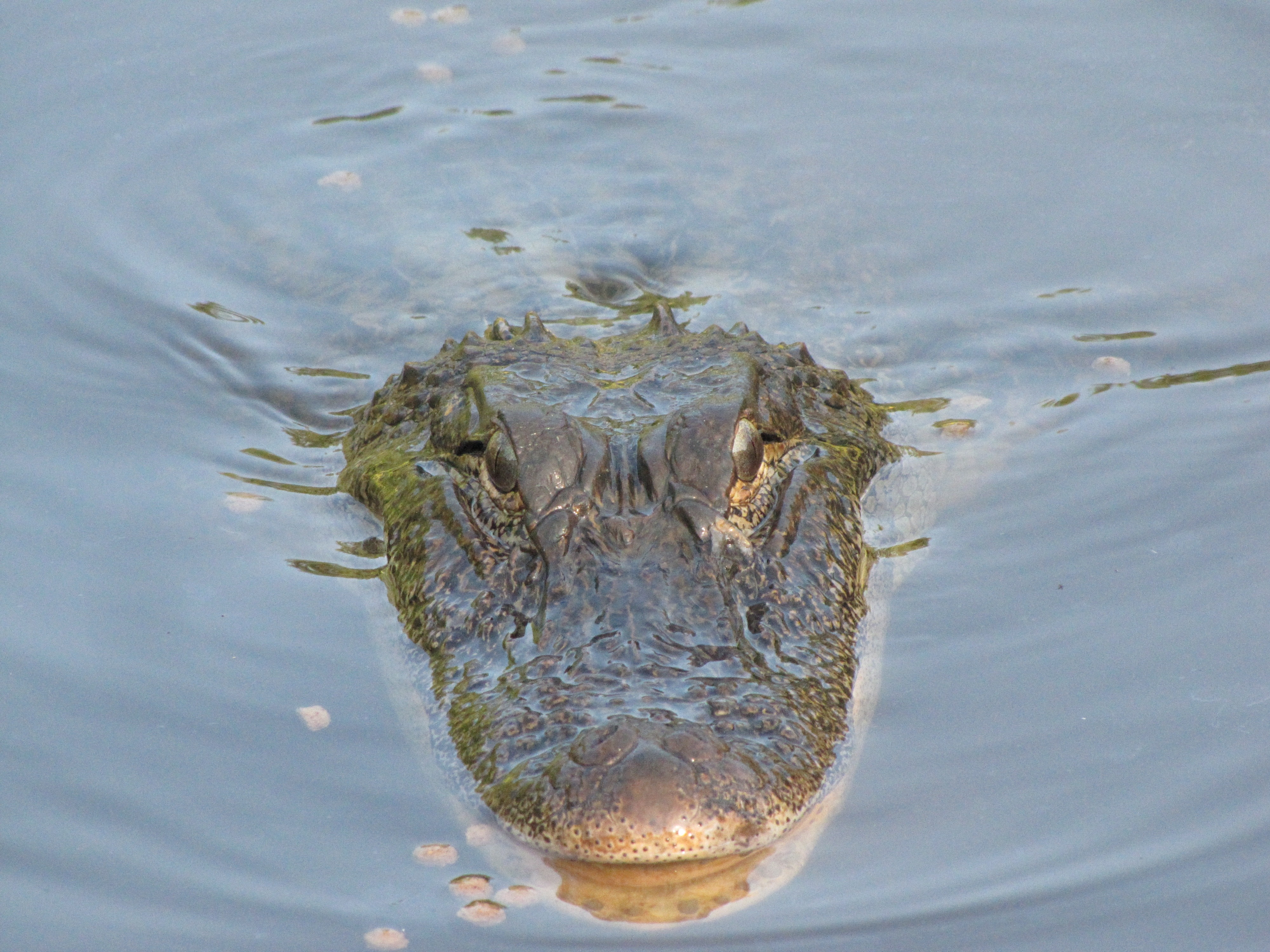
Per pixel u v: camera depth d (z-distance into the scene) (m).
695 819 9.32
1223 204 20.81
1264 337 17.84
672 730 9.85
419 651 12.09
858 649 12.07
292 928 9.57
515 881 9.72
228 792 10.82
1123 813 10.30
